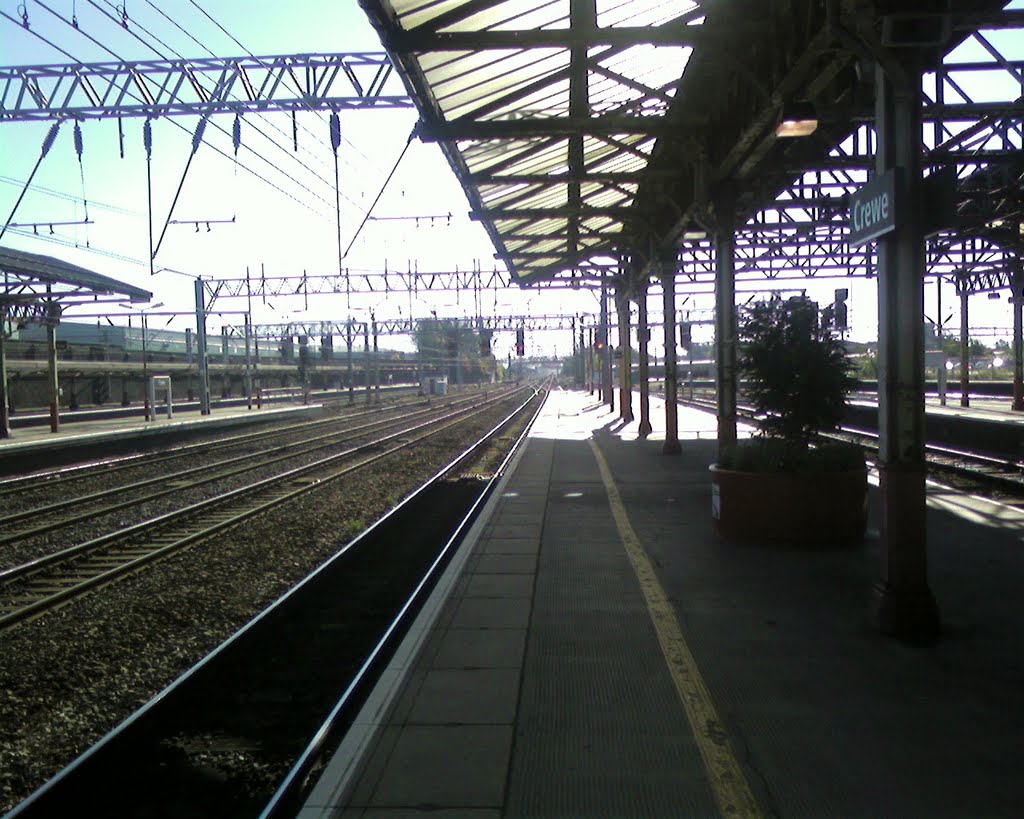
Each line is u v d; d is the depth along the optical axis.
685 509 11.75
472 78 10.77
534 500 12.79
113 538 11.92
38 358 46.41
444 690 5.04
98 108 14.80
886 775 3.95
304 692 6.10
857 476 8.86
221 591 9.29
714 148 12.69
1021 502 12.41
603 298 40.62
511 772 4.01
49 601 8.70
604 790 3.83
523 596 7.18
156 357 61.41
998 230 26.78
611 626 6.30
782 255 30.33
